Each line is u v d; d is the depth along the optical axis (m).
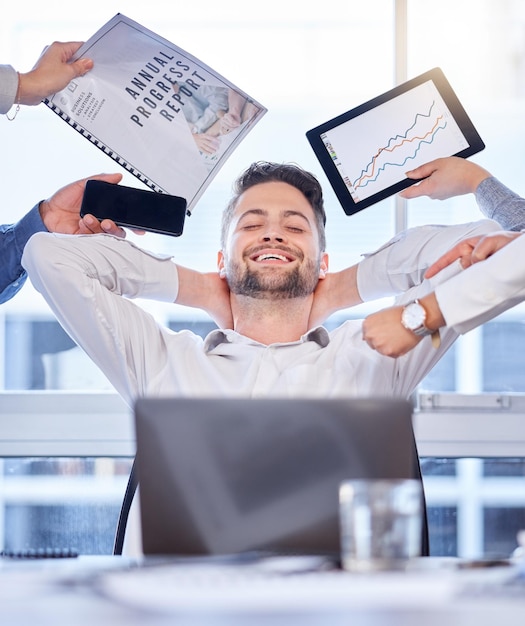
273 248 2.16
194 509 1.06
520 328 2.55
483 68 2.55
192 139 2.20
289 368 2.03
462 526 2.50
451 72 2.56
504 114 2.56
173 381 2.04
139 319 2.09
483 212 2.19
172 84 2.21
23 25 2.55
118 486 2.50
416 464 1.66
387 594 0.74
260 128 2.57
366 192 2.19
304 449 1.07
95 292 2.03
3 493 2.48
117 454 2.47
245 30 2.58
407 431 1.08
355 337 2.11
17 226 2.29
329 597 0.73
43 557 1.18
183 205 2.18
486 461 2.50
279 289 2.13
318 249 2.21
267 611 0.70
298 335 2.18
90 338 2.06
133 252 2.18
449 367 2.53
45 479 2.49
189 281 2.24
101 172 2.55
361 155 2.20
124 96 2.18
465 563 0.99
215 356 2.08
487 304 1.69
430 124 2.20
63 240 2.09
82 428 2.46
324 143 2.21
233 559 0.96
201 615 0.69
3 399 2.48
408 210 2.54
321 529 1.06
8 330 2.56
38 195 2.55
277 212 2.18
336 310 2.27
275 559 0.95
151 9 2.57
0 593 0.80
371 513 0.89
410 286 2.21
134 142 2.18
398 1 2.50
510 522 2.50
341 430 1.08
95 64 2.18
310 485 1.07
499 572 0.89
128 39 2.21
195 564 0.93
